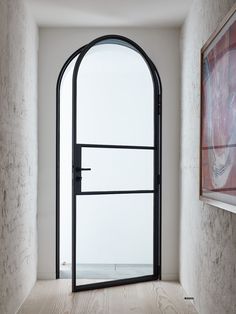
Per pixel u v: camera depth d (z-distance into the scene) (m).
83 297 4.11
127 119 4.71
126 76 4.74
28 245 4.23
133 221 4.76
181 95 4.73
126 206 4.73
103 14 4.46
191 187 4.07
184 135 4.50
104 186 4.57
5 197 3.28
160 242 4.84
